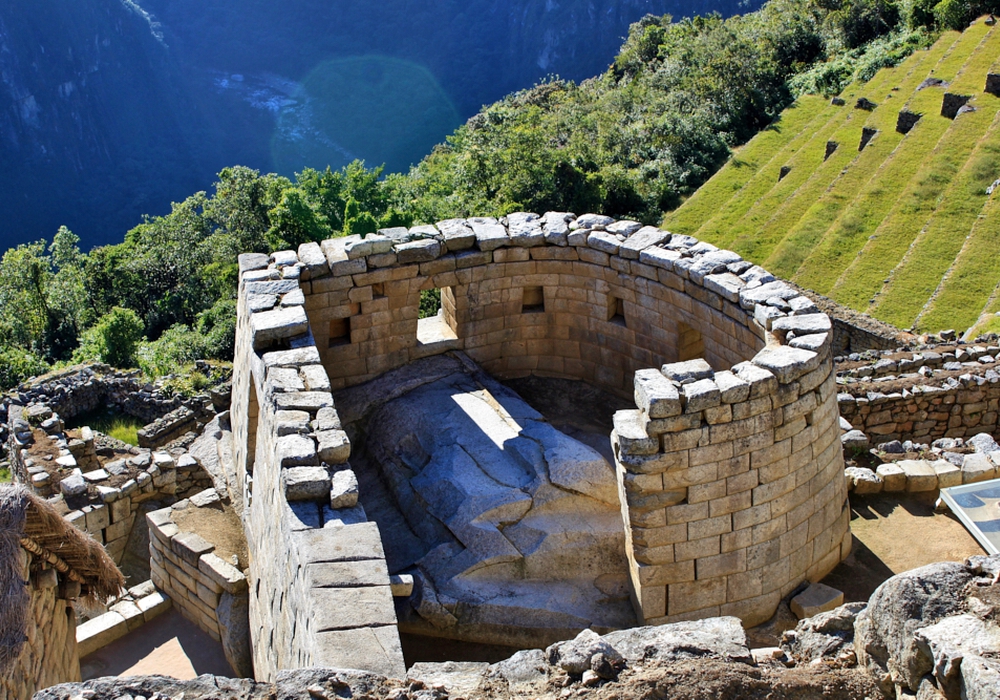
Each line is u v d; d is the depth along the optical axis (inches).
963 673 224.5
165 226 2847.0
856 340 1198.3
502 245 648.4
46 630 407.2
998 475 537.6
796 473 448.5
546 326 678.5
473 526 477.4
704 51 3026.6
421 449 552.7
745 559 445.1
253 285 575.8
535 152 2240.4
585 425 627.8
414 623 451.2
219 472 655.8
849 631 287.7
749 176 2374.5
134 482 703.7
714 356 566.6
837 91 2691.9
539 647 444.5
